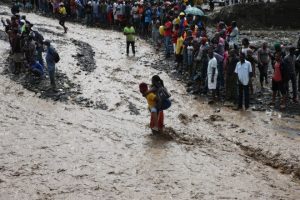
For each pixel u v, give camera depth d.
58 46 23.20
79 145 11.59
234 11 29.98
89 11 30.81
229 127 13.35
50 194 8.98
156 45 25.20
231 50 15.73
